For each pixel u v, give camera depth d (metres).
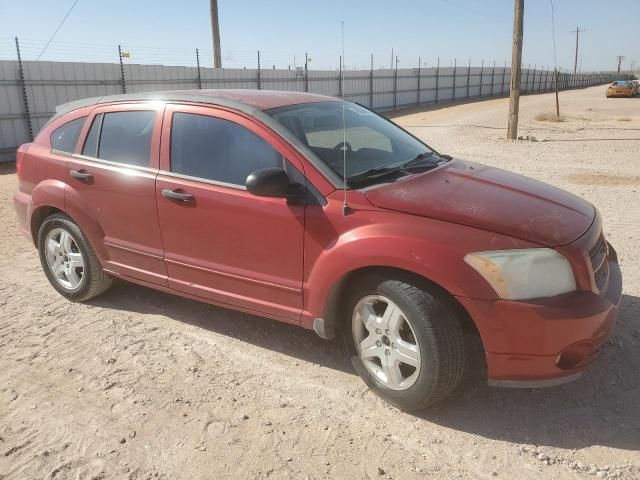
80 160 4.40
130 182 4.04
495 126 24.25
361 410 3.20
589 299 2.86
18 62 15.59
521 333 2.78
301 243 3.32
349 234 3.12
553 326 2.75
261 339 4.04
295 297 3.44
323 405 3.26
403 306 2.97
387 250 2.94
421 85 41.62
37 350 3.95
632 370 3.49
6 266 5.75
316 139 3.56
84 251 4.47
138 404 3.30
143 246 4.10
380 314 3.23
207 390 3.43
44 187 4.57
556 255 2.85
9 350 3.96
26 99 15.95
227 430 3.05
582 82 88.00
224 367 3.68
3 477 2.74
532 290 2.80
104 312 4.54
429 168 3.77
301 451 2.88
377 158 3.70
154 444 2.96
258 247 3.50
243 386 3.46
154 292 4.92
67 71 17.00
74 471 2.77
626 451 2.81
